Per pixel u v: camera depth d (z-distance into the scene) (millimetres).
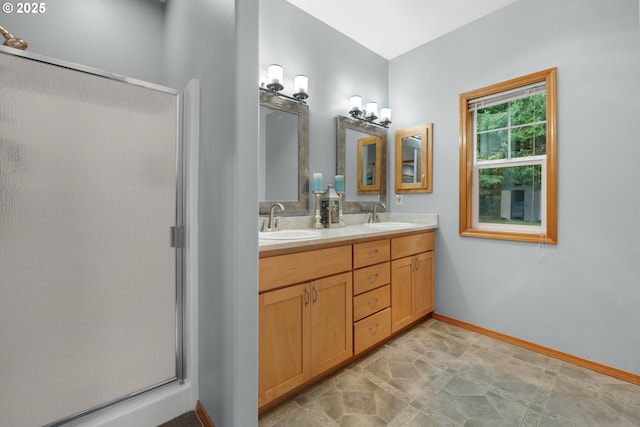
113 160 1342
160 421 1424
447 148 2578
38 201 1176
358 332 1881
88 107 1276
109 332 1336
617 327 1784
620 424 1389
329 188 2391
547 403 1539
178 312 1523
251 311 1183
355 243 1870
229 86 1168
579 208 1913
